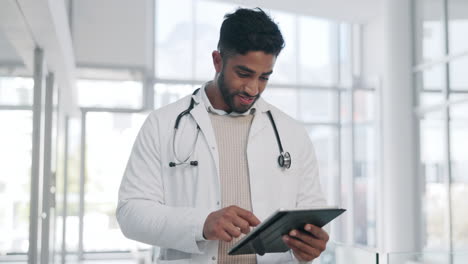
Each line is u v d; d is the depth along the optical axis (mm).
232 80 1527
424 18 6910
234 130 1669
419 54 7043
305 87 10227
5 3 2840
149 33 9320
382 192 9305
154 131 1651
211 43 9742
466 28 6047
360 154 9930
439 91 6551
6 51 2848
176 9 9688
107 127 9227
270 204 1628
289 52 10234
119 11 9031
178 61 9641
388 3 7203
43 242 4906
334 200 10133
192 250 1473
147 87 9453
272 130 1708
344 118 10227
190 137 1641
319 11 8844
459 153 6117
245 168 1642
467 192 5949
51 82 5711
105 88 9219
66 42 5516
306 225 1330
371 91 9727
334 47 10281
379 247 9211
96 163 9125
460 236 6102
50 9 3584
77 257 8805
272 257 1590
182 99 1747
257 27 1468
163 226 1468
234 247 1309
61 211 7055
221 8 9758
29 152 3693
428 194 6738
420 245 6895
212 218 1399
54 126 5551
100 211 9062
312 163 1770
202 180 1603
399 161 7059
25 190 3500
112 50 9000
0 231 2658
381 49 9297
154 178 1612
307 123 10219
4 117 2738
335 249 1354
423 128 6891
